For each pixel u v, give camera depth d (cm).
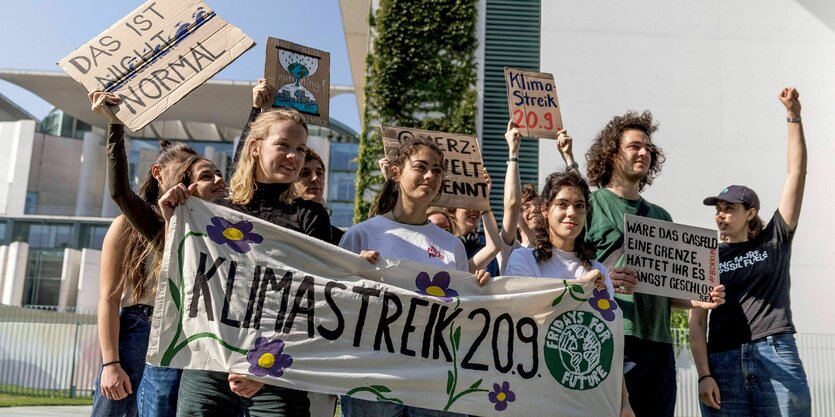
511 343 436
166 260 383
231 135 6456
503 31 1475
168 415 421
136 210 412
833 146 1503
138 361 437
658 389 497
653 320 501
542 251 485
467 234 622
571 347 445
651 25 1514
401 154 458
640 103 1486
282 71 559
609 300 458
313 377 389
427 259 442
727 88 1505
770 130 1498
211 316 382
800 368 514
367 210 1381
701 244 504
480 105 1434
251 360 380
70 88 5419
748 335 525
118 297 431
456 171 574
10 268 5153
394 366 407
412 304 418
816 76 1520
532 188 642
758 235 546
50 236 5538
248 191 405
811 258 1488
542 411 432
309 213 415
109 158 408
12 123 6319
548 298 447
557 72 1478
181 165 448
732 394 530
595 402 443
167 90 428
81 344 2080
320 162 569
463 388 420
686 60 1508
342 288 406
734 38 1523
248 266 393
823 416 1426
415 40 1441
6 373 2072
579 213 482
